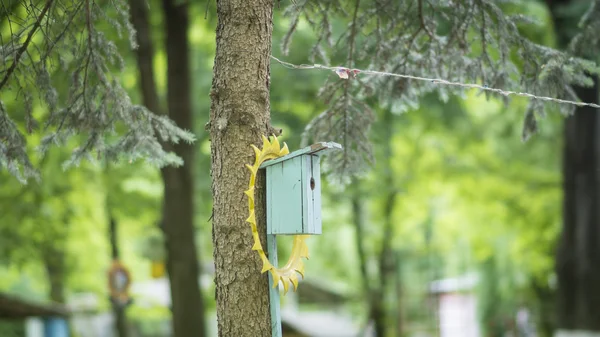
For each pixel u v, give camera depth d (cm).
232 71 550
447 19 706
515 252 2383
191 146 1250
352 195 1470
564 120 1602
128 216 1616
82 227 1980
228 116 546
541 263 2319
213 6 1281
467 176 2150
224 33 557
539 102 697
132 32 658
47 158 1286
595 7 723
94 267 2209
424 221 2584
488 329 2955
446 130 1936
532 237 2247
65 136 669
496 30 691
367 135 751
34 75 663
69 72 690
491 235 2489
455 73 719
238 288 532
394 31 723
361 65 793
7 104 1166
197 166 1504
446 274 3312
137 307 2158
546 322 2450
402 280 2878
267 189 539
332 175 762
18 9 737
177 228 1250
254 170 529
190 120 1247
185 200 1252
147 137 665
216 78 556
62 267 2089
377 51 718
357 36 773
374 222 2275
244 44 552
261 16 560
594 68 677
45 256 1791
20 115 1165
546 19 1393
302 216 523
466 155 2147
